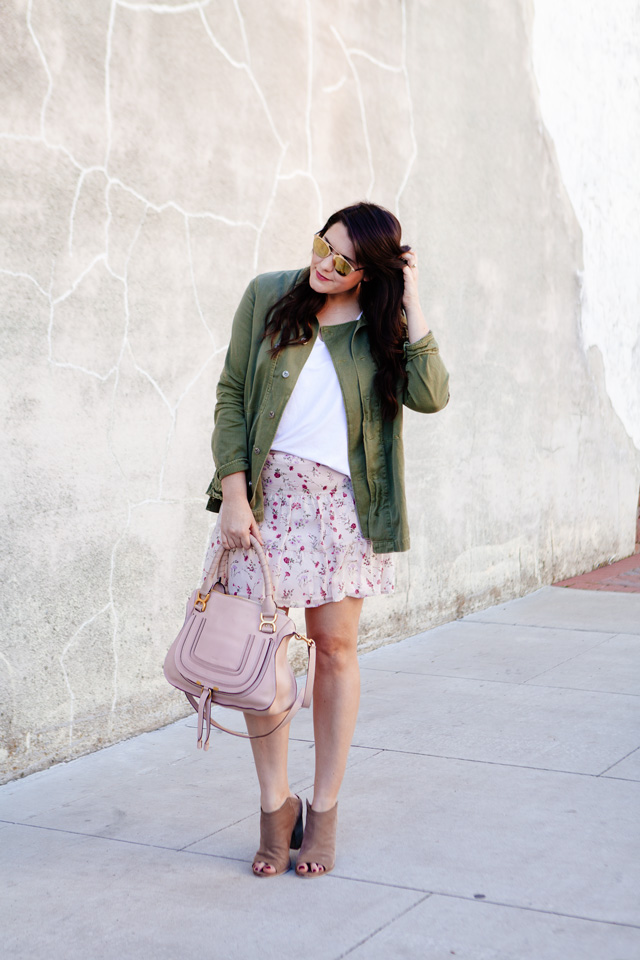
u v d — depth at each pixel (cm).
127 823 316
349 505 281
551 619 624
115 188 382
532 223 694
